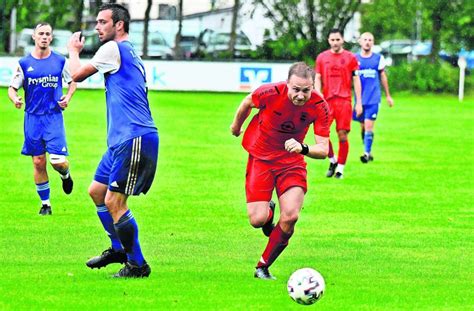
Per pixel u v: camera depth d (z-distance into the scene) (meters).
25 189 30.64
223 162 37.19
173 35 76.06
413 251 22.08
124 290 17.92
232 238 23.31
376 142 45.22
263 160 19.23
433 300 17.62
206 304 17.00
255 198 19.28
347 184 32.62
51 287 18.11
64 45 75.75
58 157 26.47
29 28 75.50
